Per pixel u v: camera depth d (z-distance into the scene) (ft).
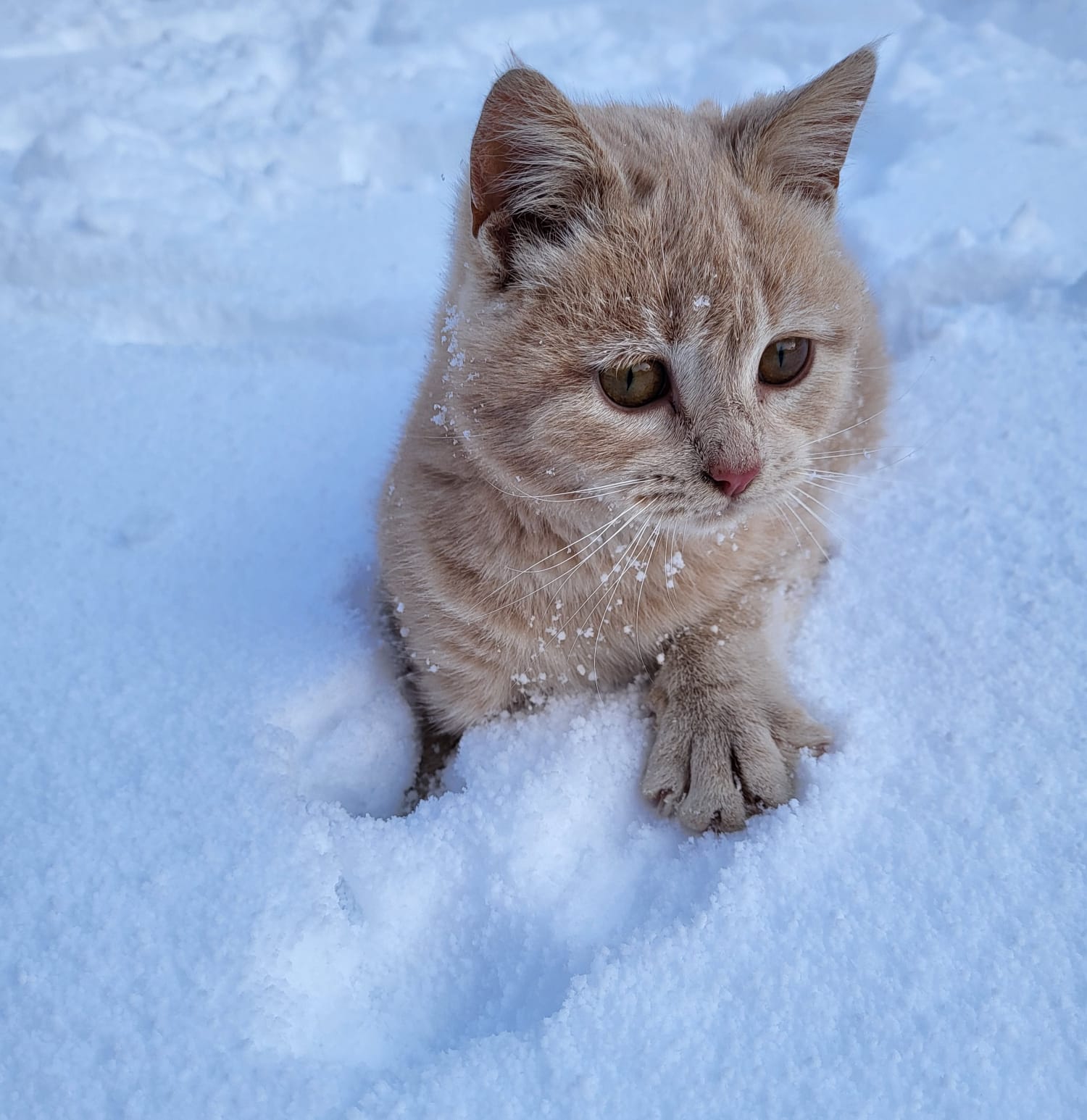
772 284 0.77
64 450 1.13
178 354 1.27
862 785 0.79
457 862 0.80
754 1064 0.65
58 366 1.24
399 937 0.77
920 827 0.76
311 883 0.75
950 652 0.87
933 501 1.00
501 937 0.76
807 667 0.89
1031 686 0.84
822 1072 0.65
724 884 0.73
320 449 1.14
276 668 0.91
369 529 1.05
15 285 1.36
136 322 1.33
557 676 0.91
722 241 0.74
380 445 1.14
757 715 0.85
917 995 0.67
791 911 0.72
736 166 0.80
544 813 0.81
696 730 0.85
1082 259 1.23
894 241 1.32
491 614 0.87
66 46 2.02
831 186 0.85
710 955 0.70
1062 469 1.00
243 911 0.73
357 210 1.53
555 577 0.85
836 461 1.01
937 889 0.72
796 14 1.95
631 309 0.74
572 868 0.79
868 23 1.91
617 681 0.94
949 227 1.33
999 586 0.92
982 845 0.74
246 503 1.07
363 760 0.91
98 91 1.79
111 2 2.15
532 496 0.80
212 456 1.13
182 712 0.87
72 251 1.36
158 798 0.80
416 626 0.91
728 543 0.88
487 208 0.76
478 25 1.99
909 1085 0.64
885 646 0.89
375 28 2.06
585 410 0.76
